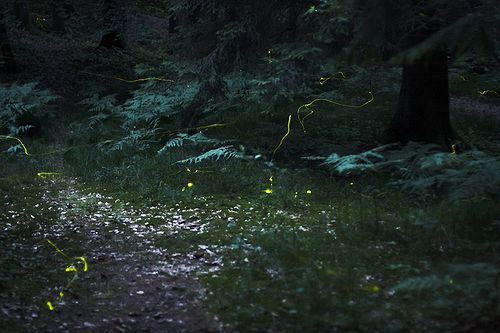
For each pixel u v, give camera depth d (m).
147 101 13.51
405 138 10.23
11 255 6.23
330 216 7.48
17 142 12.21
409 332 4.20
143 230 7.26
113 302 5.12
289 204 8.12
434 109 10.13
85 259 6.23
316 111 13.84
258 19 11.34
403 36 7.41
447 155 7.69
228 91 12.77
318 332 4.27
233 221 7.49
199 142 11.36
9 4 18.00
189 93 13.37
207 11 11.62
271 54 11.47
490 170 6.99
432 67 10.04
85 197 8.81
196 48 11.99
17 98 13.55
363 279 5.27
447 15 6.23
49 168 10.54
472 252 5.81
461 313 4.41
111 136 12.70
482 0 5.03
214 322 4.61
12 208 8.13
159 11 35.03
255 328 4.43
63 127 13.68
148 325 4.64
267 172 9.73
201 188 9.00
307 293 4.91
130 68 18.66
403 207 7.70
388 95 16.00
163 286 5.46
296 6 11.06
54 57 19.38
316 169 10.02
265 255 6.00
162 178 9.51
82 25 23.17
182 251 6.43
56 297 5.21
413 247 6.07
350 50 5.41
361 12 5.06
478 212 6.79
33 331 4.49
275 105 11.85
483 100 18.14
